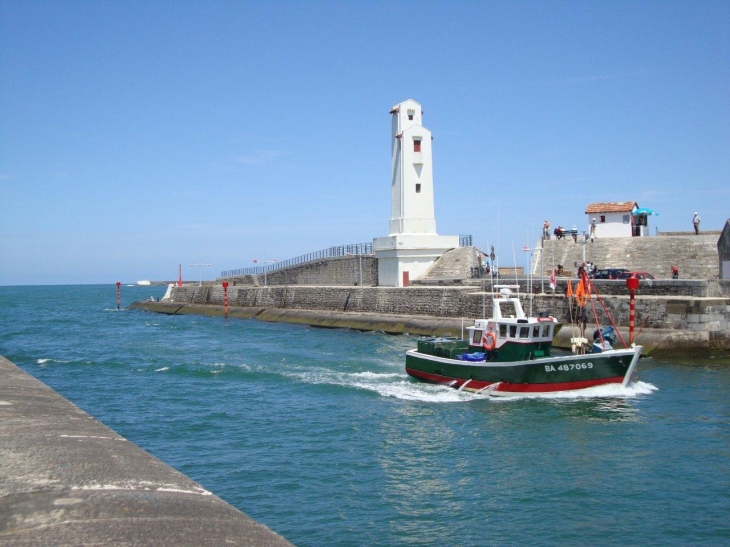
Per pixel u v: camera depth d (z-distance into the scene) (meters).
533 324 30.16
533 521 16.53
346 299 68.50
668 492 18.27
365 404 29.20
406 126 68.19
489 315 50.00
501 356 30.88
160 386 34.16
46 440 8.05
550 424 25.25
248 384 34.25
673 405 27.38
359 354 44.34
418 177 68.06
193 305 98.62
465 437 23.81
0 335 64.44
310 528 16.12
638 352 29.66
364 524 16.39
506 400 29.47
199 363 41.03
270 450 22.50
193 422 26.41
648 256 52.50
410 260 66.94
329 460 21.33
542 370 29.58
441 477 19.70
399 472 20.16
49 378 37.25
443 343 34.44
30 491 6.16
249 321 79.25
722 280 40.72
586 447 22.30
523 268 65.44
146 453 8.12
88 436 8.54
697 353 37.81
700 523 16.28
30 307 132.12
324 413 27.64
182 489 6.78
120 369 39.91
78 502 5.97
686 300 38.59
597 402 28.27
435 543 15.34
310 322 69.25
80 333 66.06
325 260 80.56
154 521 5.75
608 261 53.62
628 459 21.00
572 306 43.31
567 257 56.25
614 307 41.44
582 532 15.89
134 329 70.44
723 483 18.81
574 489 18.58
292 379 34.97
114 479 6.72
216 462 21.17
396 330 57.66
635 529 16.02
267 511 17.16
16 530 5.33
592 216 60.69
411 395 30.81
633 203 59.97
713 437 23.00
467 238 68.94
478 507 17.45
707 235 52.44
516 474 19.88
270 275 93.44
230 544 5.51
